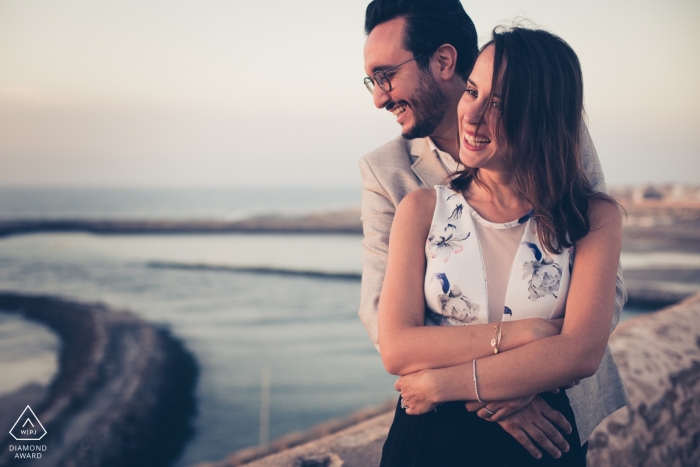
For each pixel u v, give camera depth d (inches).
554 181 48.3
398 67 70.1
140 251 3715.6
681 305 116.2
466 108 50.6
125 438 751.7
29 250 3735.2
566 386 46.5
